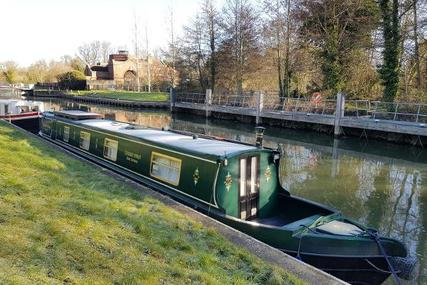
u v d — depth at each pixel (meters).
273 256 5.59
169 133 10.80
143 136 10.20
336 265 6.51
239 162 7.70
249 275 4.93
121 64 77.12
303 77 34.03
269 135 25.14
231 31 38.19
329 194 12.53
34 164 8.66
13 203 5.61
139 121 33.97
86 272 4.10
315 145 21.62
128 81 70.31
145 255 4.86
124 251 4.77
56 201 6.10
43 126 16.80
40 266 3.97
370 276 6.62
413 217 10.57
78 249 4.51
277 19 32.81
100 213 5.96
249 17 37.81
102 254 4.55
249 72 38.12
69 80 71.81
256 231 6.92
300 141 22.95
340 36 28.80
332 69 29.17
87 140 12.72
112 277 4.10
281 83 34.16
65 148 13.63
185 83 44.12
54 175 7.90
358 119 22.62
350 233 6.78
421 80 26.95
